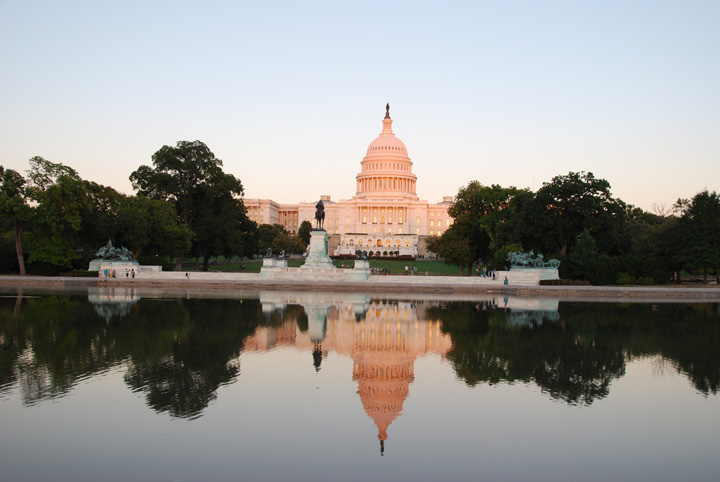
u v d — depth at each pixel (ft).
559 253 269.64
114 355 85.30
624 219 280.31
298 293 199.11
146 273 253.24
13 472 45.78
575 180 271.90
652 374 80.12
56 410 60.49
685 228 256.32
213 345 94.38
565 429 57.62
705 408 64.80
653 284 255.91
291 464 48.14
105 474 45.68
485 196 329.72
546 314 143.95
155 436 53.78
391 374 77.82
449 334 110.32
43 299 159.33
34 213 234.79
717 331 118.11
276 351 90.99
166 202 284.00
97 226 260.01
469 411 62.69
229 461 48.49
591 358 89.76
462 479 45.85
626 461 50.01
